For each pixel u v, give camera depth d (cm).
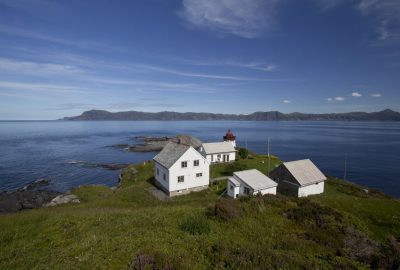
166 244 1043
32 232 1456
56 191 5366
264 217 1597
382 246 1333
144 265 805
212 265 905
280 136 18438
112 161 8681
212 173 5406
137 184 4572
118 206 3048
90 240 1130
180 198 3759
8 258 1123
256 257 934
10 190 5350
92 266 849
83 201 3697
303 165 4325
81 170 7288
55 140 14725
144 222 1432
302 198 2061
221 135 18450
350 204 2720
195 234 1231
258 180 3691
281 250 1135
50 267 894
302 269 941
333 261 1071
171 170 3919
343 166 8469
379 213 2430
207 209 1647
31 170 7106
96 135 18338
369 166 8456
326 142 14700
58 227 1488
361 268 1029
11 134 18950
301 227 1495
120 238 1125
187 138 7331
